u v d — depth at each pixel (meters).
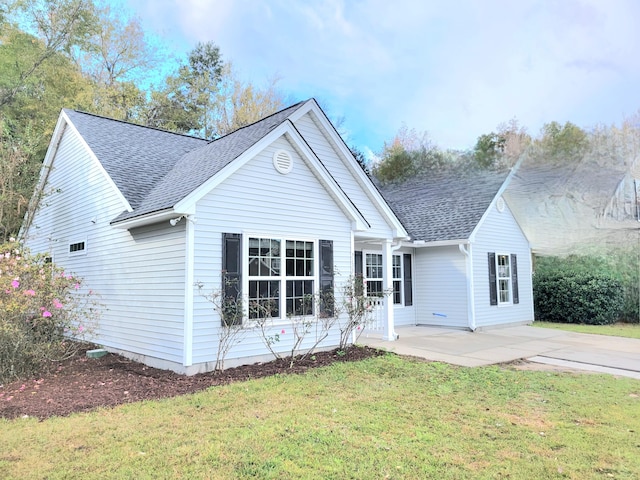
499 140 32.50
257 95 28.70
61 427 4.69
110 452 4.02
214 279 7.58
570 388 6.48
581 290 15.89
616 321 16.20
